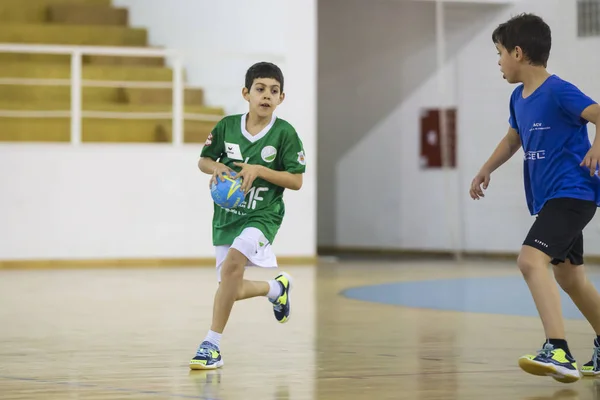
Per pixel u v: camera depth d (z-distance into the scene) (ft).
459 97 82.02
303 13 72.38
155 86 70.85
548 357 21.47
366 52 89.81
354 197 91.50
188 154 69.97
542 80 23.13
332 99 92.94
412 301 45.39
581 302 23.77
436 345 30.01
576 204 22.38
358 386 22.52
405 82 86.58
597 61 74.90
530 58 23.06
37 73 74.74
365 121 90.27
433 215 84.48
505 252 79.15
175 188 69.87
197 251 70.23
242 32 75.92
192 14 79.97
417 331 33.68
